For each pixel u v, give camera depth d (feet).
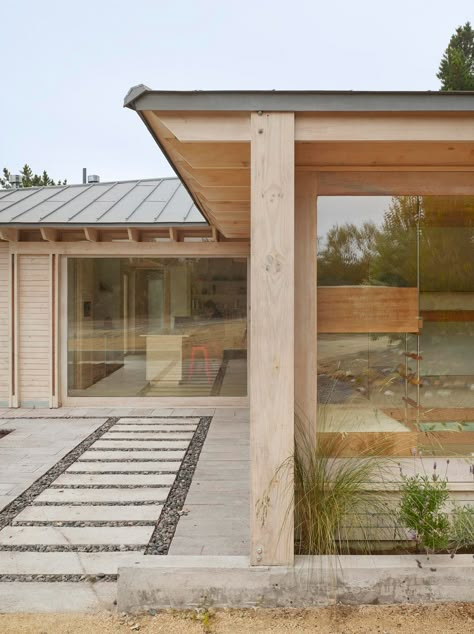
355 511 10.21
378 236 11.63
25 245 27.37
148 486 15.55
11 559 11.05
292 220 9.37
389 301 11.65
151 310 28.25
